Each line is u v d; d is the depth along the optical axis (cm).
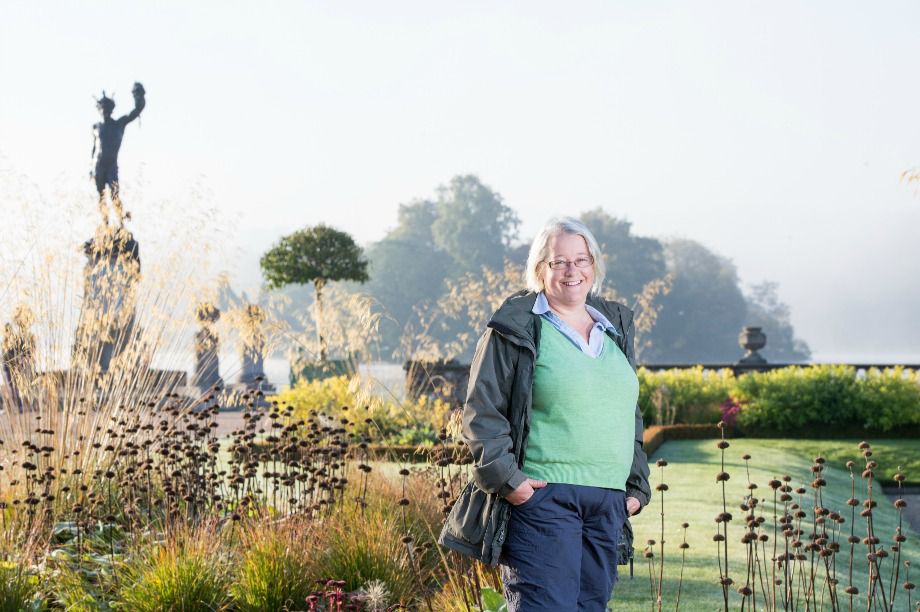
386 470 636
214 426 525
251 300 727
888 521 694
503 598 335
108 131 1476
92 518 484
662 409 1382
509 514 268
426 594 409
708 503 694
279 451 530
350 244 2181
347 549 407
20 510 473
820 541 351
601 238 9494
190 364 695
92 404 579
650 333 9419
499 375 269
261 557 394
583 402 269
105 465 549
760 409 1319
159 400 619
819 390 1324
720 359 10444
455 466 624
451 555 421
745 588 330
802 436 1310
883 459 1116
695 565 491
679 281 10262
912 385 1304
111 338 613
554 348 272
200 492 518
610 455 272
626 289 8956
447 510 419
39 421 551
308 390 1075
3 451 542
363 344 767
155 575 380
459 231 9869
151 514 499
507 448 263
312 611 332
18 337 563
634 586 450
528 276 288
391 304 9275
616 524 276
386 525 435
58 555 421
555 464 269
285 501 490
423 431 962
